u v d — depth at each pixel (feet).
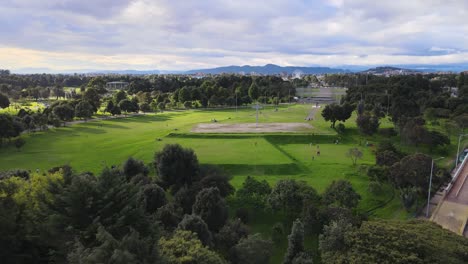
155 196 138.00
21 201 90.58
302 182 160.25
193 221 105.91
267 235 140.05
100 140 319.06
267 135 311.06
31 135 345.10
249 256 100.27
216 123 386.11
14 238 77.41
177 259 72.74
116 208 79.97
